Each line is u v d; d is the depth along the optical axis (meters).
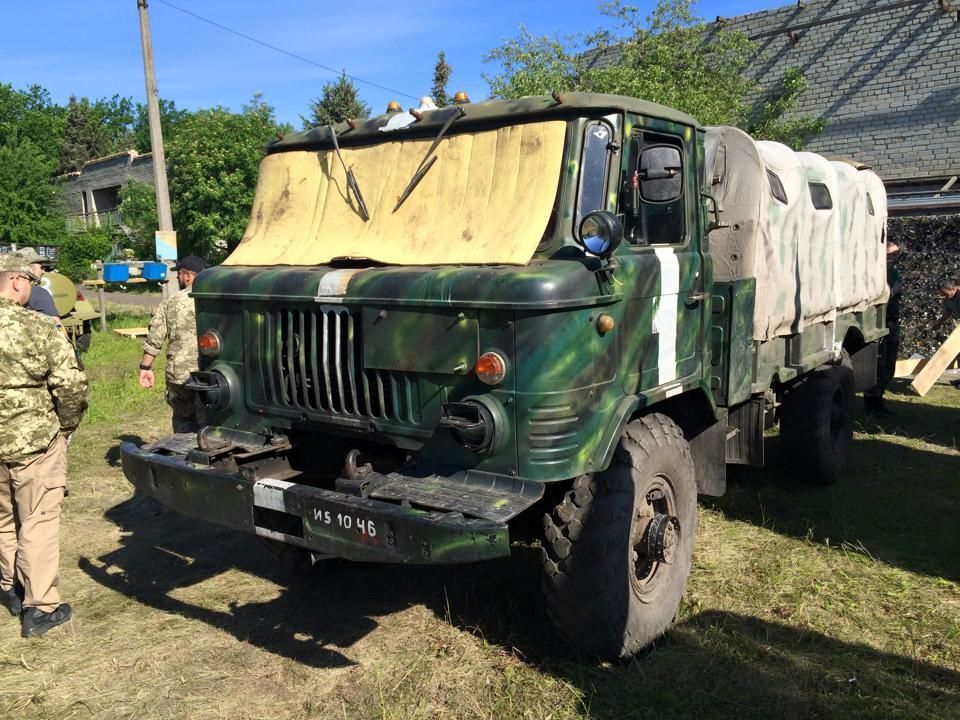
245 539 5.23
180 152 21.08
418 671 3.58
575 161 3.43
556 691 3.40
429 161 3.80
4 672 3.65
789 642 3.79
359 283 3.41
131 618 4.15
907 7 12.88
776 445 7.18
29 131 54.09
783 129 13.83
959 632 3.84
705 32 14.95
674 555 3.87
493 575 4.55
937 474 6.38
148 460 3.75
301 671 3.61
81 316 12.34
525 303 3.01
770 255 4.82
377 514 2.98
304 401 3.67
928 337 10.78
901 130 13.20
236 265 4.15
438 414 3.28
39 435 3.91
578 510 3.39
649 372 3.73
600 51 15.91
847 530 5.17
